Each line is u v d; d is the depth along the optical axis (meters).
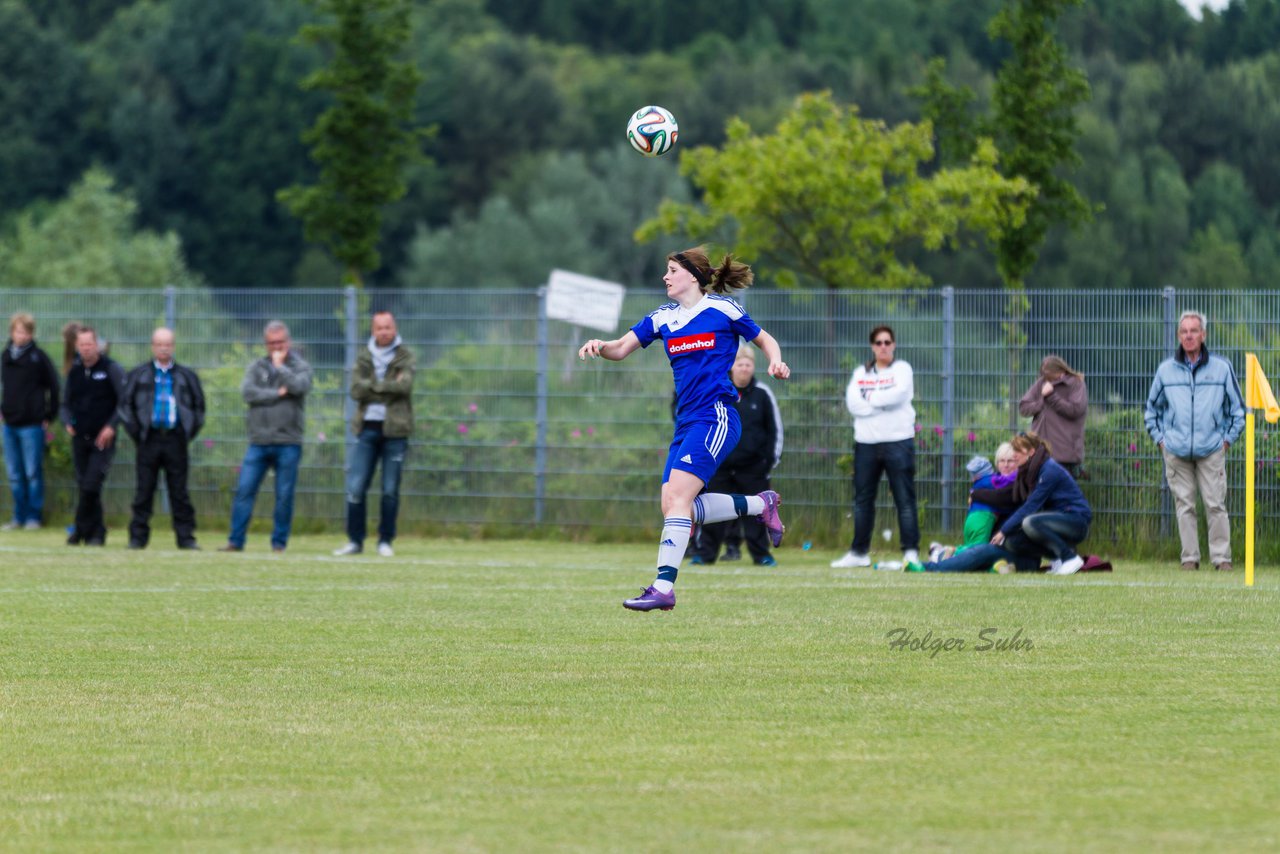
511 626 38.62
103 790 22.42
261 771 23.50
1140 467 63.75
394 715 27.50
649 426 71.75
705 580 51.00
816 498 68.69
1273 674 31.19
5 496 77.94
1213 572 55.75
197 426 63.59
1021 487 56.16
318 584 49.25
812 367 69.00
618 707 28.12
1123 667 32.06
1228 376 56.56
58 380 74.62
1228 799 21.56
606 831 20.14
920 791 22.08
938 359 67.12
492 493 73.44
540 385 73.00
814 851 19.19
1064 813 20.86
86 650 34.88
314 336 75.62
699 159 107.62
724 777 22.95
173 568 54.62
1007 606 42.47
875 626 38.34
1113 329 64.94
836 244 105.81
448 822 20.62
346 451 74.88
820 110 105.00
